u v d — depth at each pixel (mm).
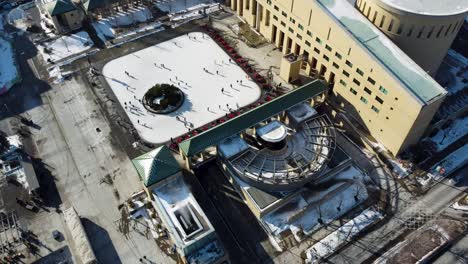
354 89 95000
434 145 94438
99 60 114625
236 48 118500
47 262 75125
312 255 75812
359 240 78125
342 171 88062
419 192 85688
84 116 100312
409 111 81688
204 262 70000
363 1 99562
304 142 87562
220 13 130625
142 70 111625
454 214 82000
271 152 84812
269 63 114188
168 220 73812
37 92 106312
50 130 97312
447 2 91938
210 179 87625
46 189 85875
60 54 116562
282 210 81062
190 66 112812
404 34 94000
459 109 98312
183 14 129750
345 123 98375
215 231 74812
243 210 82500
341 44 93062
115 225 80250
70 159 91312
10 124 98625
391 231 79438
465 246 77125
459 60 115000
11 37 122562
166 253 76250
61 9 118250
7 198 84625
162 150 80875
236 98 104562
